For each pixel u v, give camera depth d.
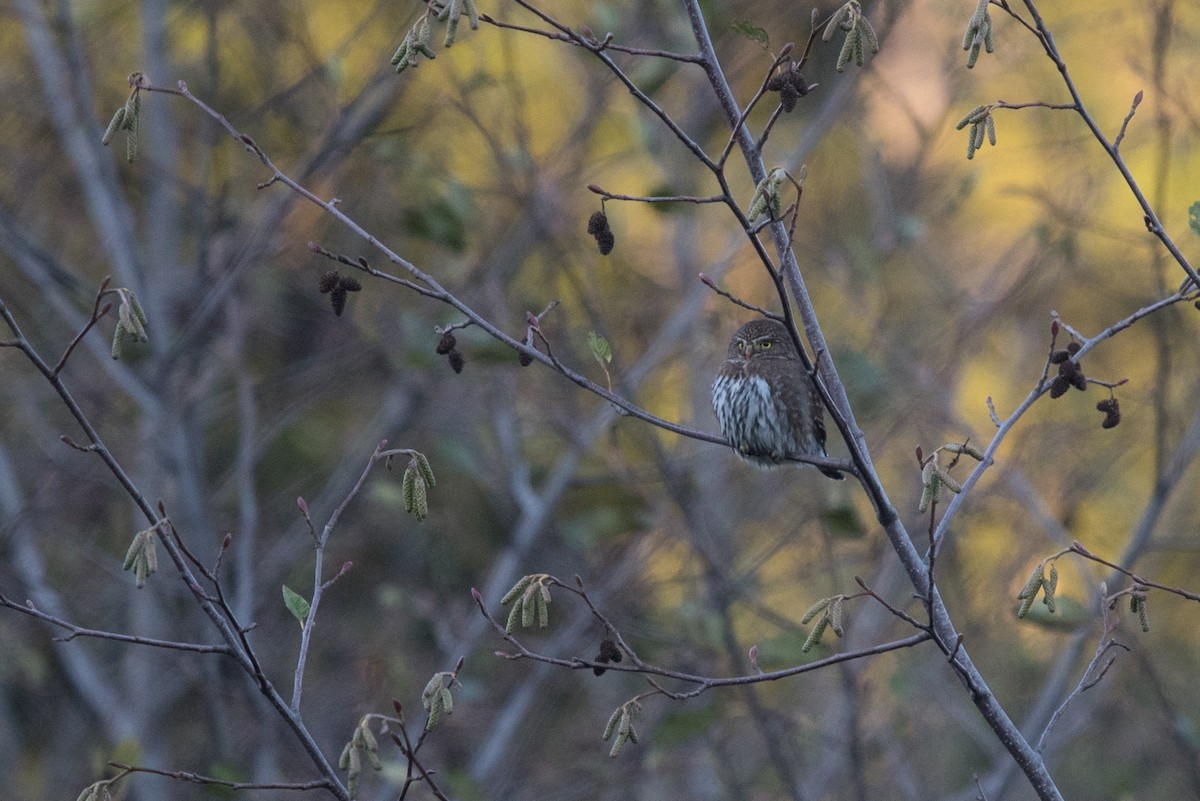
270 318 13.95
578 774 12.99
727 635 11.02
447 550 14.54
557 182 12.72
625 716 6.22
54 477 12.88
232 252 12.63
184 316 13.09
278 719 12.12
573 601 12.95
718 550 12.43
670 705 11.92
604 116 14.11
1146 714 12.34
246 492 11.59
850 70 12.72
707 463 13.63
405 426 13.66
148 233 12.98
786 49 6.18
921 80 15.45
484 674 13.36
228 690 12.29
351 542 14.34
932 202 14.70
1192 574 16.11
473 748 12.73
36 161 13.24
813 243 14.38
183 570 6.18
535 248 13.95
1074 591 13.27
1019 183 16.44
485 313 12.88
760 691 13.36
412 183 13.65
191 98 6.50
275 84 13.45
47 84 12.97
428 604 12.68
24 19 12.88
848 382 12.14
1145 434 14.38
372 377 15.32
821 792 11.91
